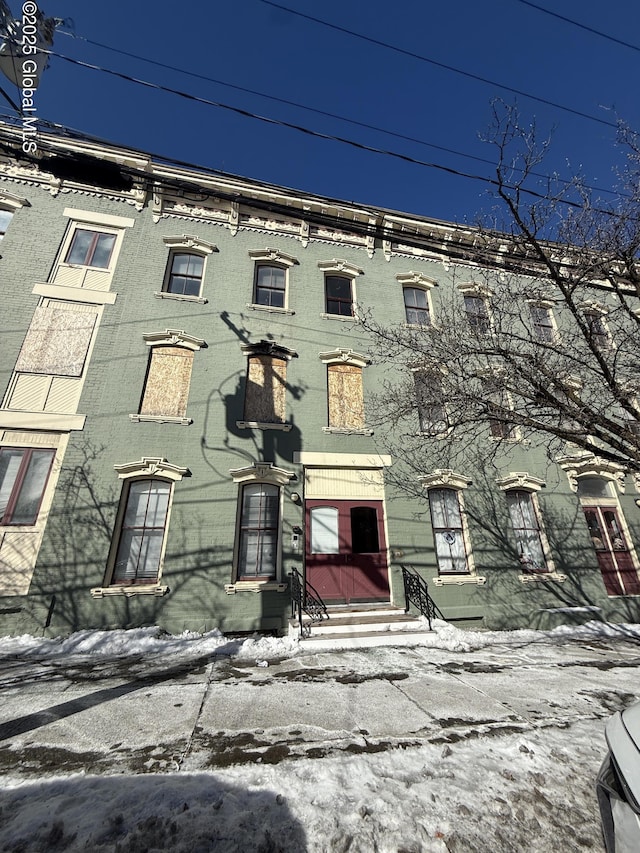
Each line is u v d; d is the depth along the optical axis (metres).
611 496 11.52
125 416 9.02
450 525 10.22
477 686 5.38
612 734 2.36
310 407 10.31
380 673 5.86
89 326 9.57
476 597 9.48
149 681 5.43
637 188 6.57
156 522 8.62
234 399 9.82
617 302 12.82
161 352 9.86
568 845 2.60
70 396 8.90
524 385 7.14
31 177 10.49
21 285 9.50
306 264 11.92
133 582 8.13
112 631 7.45
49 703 4.65
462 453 10.70
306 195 7.68
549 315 12.55
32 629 7.30
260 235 11.85
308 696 4.91
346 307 12.02
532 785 3.16
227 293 10.86
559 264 6.93
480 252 7.76
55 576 7.65
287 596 8.48
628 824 1.99
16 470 8.24
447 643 7.65
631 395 6.89
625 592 10.54
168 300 10.32
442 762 3.43
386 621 8.13
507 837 2.63
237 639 7.59
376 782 3.12
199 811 2.74
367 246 12.70
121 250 10.51
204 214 11.54
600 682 5.68
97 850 2.40
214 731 3.97
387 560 9.46
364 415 10.66
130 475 8.58
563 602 9.94
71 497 8.17
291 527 9.10
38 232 10.08
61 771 3.25
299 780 3.12
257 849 2.44
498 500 10.55
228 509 8.84
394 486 10.02
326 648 7.25
